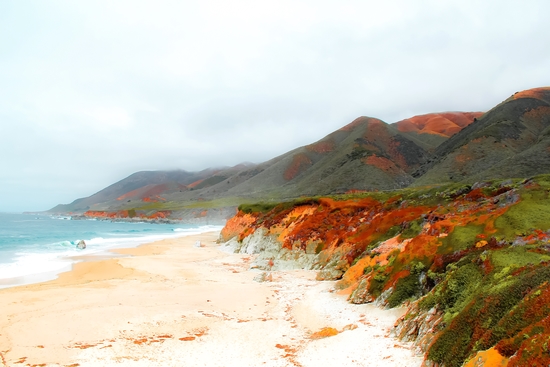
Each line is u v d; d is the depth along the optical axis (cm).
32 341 1897
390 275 2552
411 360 1504
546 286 1232
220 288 3259
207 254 5706
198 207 18262
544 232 2261
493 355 1091
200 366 1623
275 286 3325
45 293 2905
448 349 1369
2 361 1641
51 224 17088
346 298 2698
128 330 2105
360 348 1712
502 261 1769
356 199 5669
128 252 5853
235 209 16512
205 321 2311
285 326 2219
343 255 3850
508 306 1318
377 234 3766
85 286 3216
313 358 1666
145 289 3150
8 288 3109
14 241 7575
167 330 2130
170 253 5781
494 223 2566
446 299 1752
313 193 13988
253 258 5156
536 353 939
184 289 3194
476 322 1361
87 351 1773
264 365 1623
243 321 2330
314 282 3447
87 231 11700
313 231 4716
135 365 1620
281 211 6188
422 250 2548
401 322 1908
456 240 2470
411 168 16388
